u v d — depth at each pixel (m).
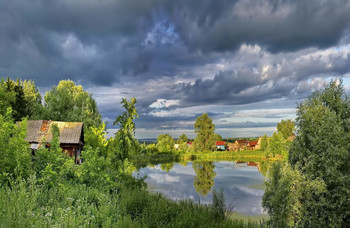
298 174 7.91
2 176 8.38
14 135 10.41
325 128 8.10
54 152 12.19
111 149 15.93
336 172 7.35
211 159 78.00
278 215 7.95
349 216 7.71
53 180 9.98
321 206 7.59
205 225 8.80
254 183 30.66
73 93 52.69
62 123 28.12
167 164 61.06
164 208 10.32
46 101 46.38
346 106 8.51
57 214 6.56
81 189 10.48
